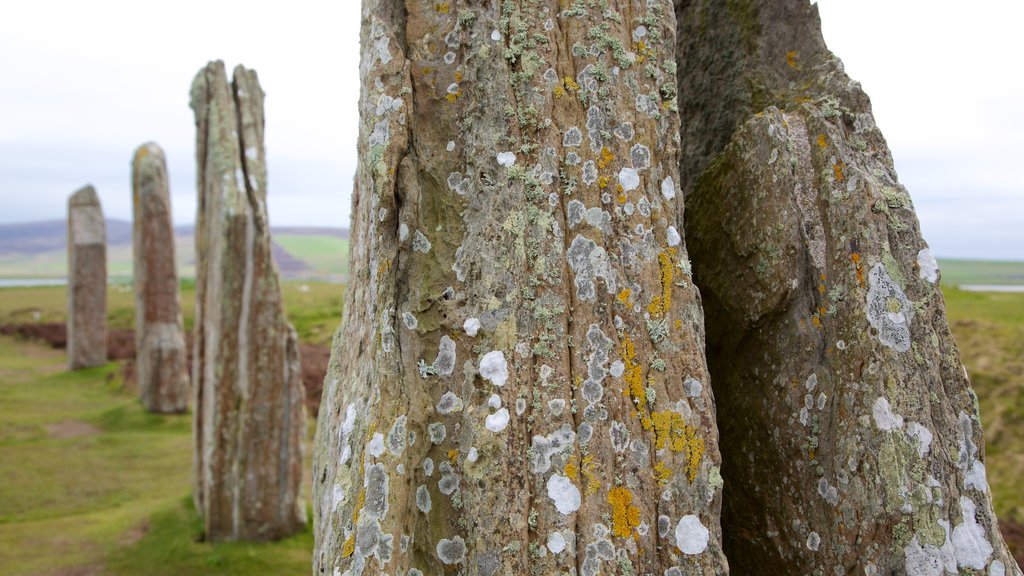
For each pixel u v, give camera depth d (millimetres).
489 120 2428
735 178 2881
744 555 2812
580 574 2174
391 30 2572
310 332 17156
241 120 6852
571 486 2201
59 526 7055
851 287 2488
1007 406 8523
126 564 6055
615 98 2451
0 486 8344
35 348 19938
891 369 2367
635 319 2346
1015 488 7039
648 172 2453
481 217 2402
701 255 3033
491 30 2461
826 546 2471
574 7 2473
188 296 25812
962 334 10992
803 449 2566
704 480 2297
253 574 5793
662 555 2234
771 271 2662
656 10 2549
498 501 2191
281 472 6461
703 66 3527
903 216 2539
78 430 11008
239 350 6367
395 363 2311
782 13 3227
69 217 16547
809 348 2582
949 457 2361
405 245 2418
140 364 12383
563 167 2389
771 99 3131
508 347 2271
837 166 2617
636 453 2271
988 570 2291
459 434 2307
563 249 2346
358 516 2170
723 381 2939
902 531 2283
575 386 2268
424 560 2250
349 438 2400
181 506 7258
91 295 16250
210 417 6504
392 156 2436
